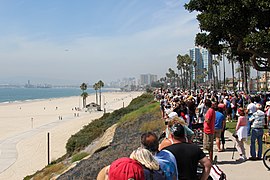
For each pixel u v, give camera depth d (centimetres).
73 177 1702
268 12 1441
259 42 1378
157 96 5559
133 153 453
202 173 530
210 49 1739
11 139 5550
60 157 4031
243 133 1195
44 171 2834
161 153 505
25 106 14762
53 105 15538
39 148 4703
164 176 454
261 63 1738
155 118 3150
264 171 1056
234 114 2436
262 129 1212
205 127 1097
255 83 12425
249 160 1207
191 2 1623
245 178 978
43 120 8775
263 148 1377
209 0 1564
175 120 630
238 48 1595
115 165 414
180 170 516
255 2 1408
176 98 1551
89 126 4912
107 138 3309
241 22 1466
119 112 5375
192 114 1388
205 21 1509
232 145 1496
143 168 436
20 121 8594
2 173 3375
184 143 539
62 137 5606
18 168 3578
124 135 3033
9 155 4253
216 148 1422
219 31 1548
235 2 1450
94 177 1591
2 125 7700
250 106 1562
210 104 1099
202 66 18912
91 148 3409
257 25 1505
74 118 9075
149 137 500
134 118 3681
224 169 1083
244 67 3988
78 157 2889
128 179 399
